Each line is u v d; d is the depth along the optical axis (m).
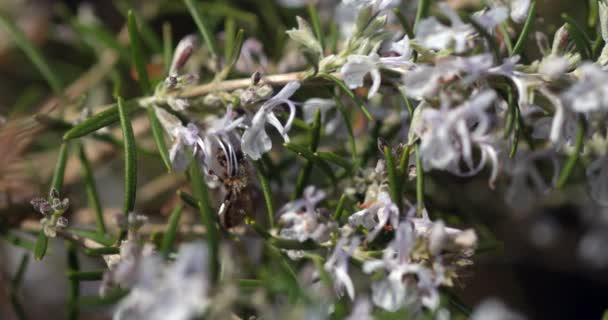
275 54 0.36
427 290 0.29
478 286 0.42
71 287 0.32
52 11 0.41
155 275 0.27
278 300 0.30
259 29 0.37
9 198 0.34
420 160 0.30
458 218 0.34
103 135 0.33
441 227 0.29
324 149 0.34
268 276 0.30
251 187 0.31
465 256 0.29
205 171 0.31
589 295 0.43
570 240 0.42
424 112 0.28
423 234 0.29
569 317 0.42
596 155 0.33
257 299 0.28
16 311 0.33
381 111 0.33
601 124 0.29
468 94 0.29
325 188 0.33
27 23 0.40
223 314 0.27
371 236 0.30
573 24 0.30
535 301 0.43
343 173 0.32
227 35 0.35
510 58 0.29
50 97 0.39
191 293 0.27
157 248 0.31
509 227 0.41
